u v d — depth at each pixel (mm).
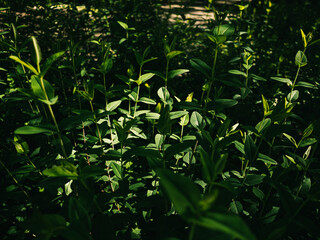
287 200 1073
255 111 3123
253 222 1515
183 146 1262
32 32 3184
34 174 1725
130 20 3744
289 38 4430
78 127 2115
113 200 1798
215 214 665
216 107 1608
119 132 1414
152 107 3266
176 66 3826
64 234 903
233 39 3230
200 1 8875
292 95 1953
